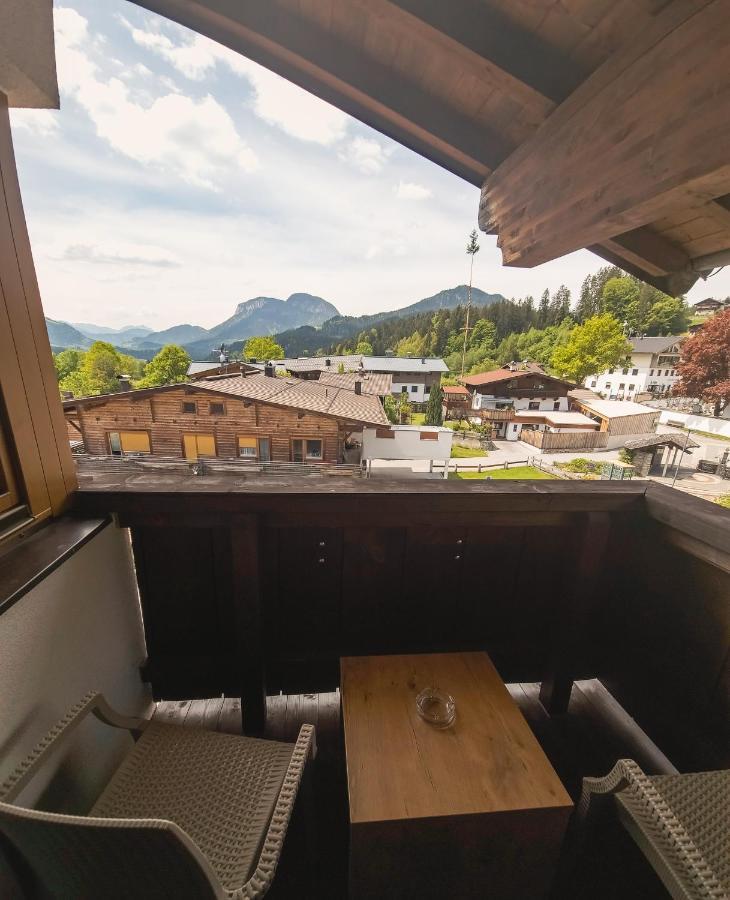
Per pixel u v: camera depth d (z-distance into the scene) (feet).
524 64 3.61
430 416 68.69
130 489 3.93
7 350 2.95
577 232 3.68
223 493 4.00
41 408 3.37
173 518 4.10
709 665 4.14
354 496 4.18
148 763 3.05
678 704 4.49
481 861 3.05
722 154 2.31
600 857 3.64
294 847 3.69
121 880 1.94
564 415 70.44
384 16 3.63
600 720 5.19
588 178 3.45
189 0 4.33
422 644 5.32
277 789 2.91
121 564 4.34
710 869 2.26
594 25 3.15
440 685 3.96
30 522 3.27
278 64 4.99
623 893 3.42
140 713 4.80
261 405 35.50
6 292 2.92
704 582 4.16
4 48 2.56
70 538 3.27
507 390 79.15
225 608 4.81
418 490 4.26
